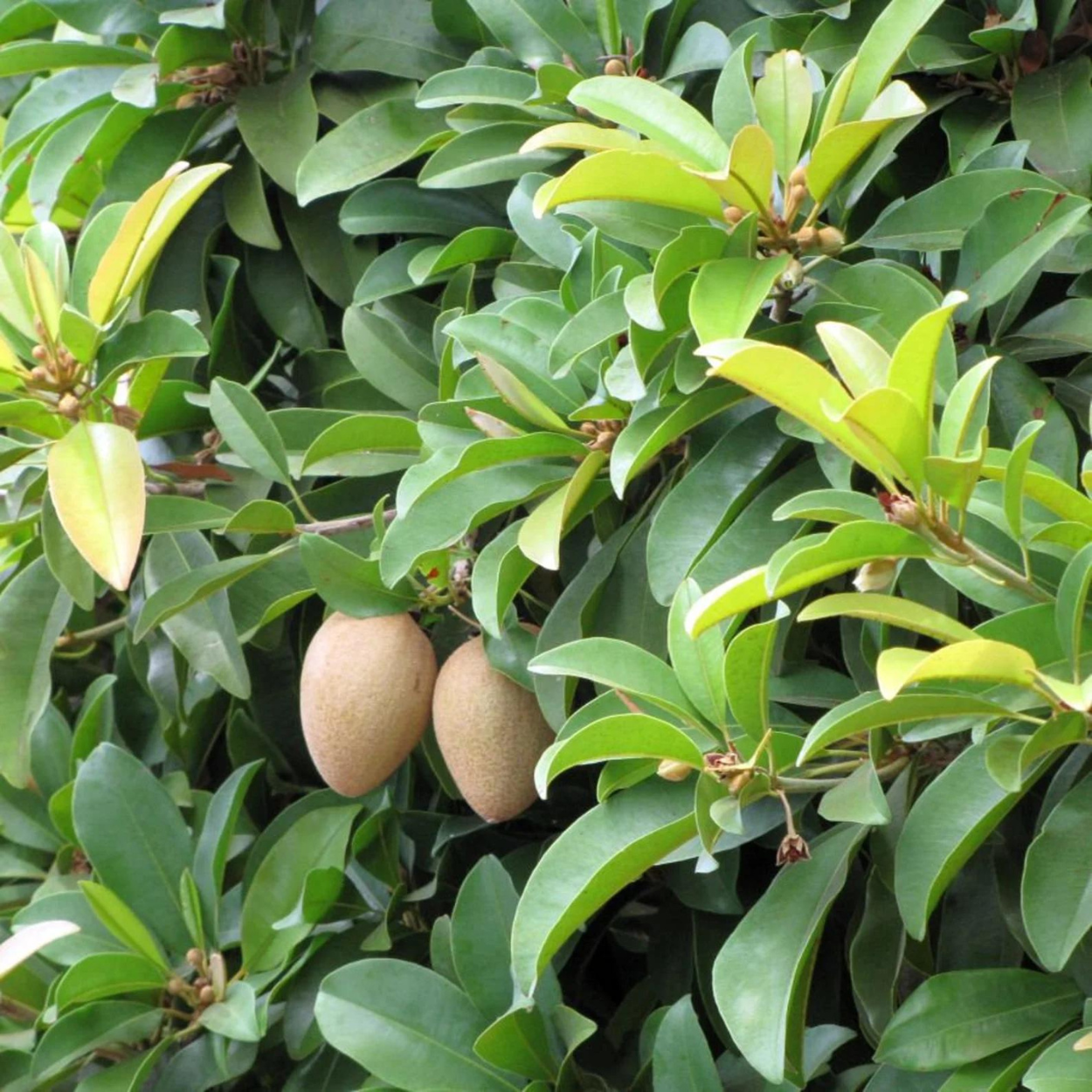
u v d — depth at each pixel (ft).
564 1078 5.18
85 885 5.33
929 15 4.95
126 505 5.12
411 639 5.28
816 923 4.87
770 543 5.00
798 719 5.08
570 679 5.14
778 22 5.39
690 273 5.00
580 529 5.43
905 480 4.58
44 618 5.55
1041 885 4.76
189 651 5.44
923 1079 5.01
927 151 5.40
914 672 4.47
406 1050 5.17
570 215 5.27
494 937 5.22
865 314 4.96
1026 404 5.05
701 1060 5.03
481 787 5.22
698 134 4.96
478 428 5.21
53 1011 5.39
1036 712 4.80
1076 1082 4.72
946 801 4.81
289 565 5.51
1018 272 4.98
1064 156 5.19
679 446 5.28
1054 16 5.28
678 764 4.82
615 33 5.44
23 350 5.31
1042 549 4.81
